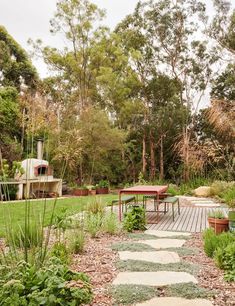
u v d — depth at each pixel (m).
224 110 12.68
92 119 18.53
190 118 23.36
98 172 20.75
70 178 19.09
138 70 23.72
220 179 17.12
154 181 20.00
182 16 23.22
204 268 4.59
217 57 23.28
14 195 13.99
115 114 23.33
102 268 4.56
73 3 21.41
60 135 16.31
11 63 23.55
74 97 21.11
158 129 22.52
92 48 21.91
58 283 3.03
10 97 20.89
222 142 18.73
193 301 3.46
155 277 4.18
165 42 23.80
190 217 9.23
